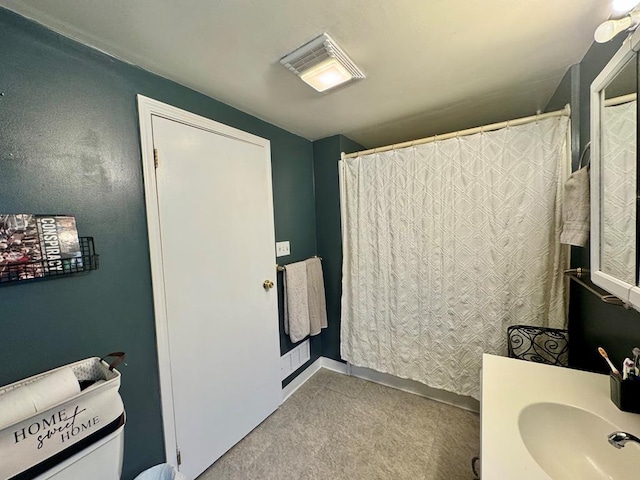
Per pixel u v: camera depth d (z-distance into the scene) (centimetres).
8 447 67
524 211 160
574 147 143
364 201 216
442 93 162
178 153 138
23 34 92
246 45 112
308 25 102
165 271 132
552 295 156
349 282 230
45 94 97
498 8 97
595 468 77
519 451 70
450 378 188
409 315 200
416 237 195
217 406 156
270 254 193
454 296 183
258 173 184
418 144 190
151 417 129
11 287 90
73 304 104
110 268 115
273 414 192
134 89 123
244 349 172
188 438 142
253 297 179
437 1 93
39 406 74
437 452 155
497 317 170
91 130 109
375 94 160
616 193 88
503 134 163
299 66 124
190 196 143
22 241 91
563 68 140
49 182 98
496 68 137
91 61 109
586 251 129
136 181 123
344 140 236
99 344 112
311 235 244
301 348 229
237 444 166
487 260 171
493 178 167
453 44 117
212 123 155
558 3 96
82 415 81
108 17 94
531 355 158
